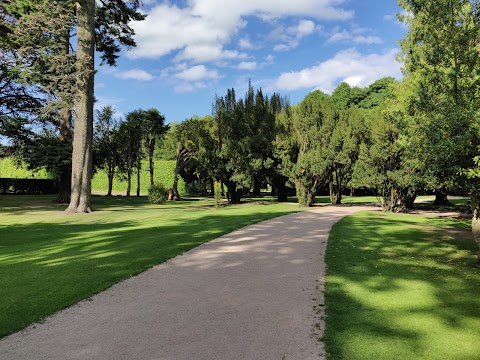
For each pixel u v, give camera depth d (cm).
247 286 568
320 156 2167
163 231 1166
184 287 562
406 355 346
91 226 1437
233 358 338
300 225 1273
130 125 3691
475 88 744
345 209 2091
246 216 1584
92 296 522
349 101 5338
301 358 338
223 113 2597
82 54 2019
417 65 904
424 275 642
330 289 553
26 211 2098
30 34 1973
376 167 1998
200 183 4300
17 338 386
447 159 707
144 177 4803
